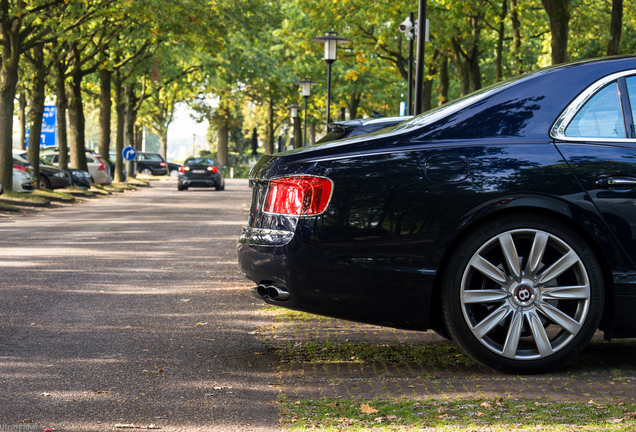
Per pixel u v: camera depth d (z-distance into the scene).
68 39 23.58
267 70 40.69
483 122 4.68
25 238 13.68
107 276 9.12
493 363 4.60
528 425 3.60
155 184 47.62
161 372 4.78
